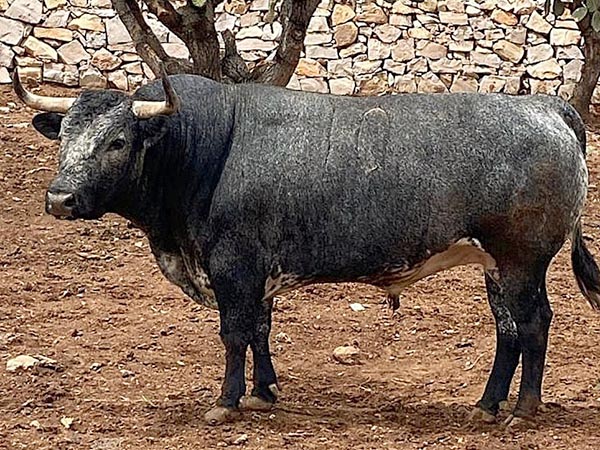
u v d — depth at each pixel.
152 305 11.53
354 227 9.12
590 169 15.57
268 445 9.04
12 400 9.65
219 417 9.30
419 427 9.35
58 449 9.01
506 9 18.31
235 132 9.20
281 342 10.90
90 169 8.92
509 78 18.30
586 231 13.27
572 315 11.46
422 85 18.20
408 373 10.43
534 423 9.29
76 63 17.73
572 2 12.09
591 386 10.06
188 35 12.40
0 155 14.88
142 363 10.38
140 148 9.05
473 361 10.62
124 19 12.77
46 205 8.89
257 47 17.77
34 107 9.23
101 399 9.73
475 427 9.33
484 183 9.09
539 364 9.30
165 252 9.39
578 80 18.27
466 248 9.20
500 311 9.43
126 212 9.20
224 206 9.12
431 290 12.03
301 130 9.20
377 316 11.45
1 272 12.03
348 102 9.31
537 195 9.09
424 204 9.10
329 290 11.92
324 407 9.70
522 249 9.14
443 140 9.14
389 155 9.13
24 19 17.67
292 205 9.11
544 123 9.16
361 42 18.17
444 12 18.28
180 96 9.18
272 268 9.19
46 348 10.53
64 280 11.95
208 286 9.35
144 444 9.06
